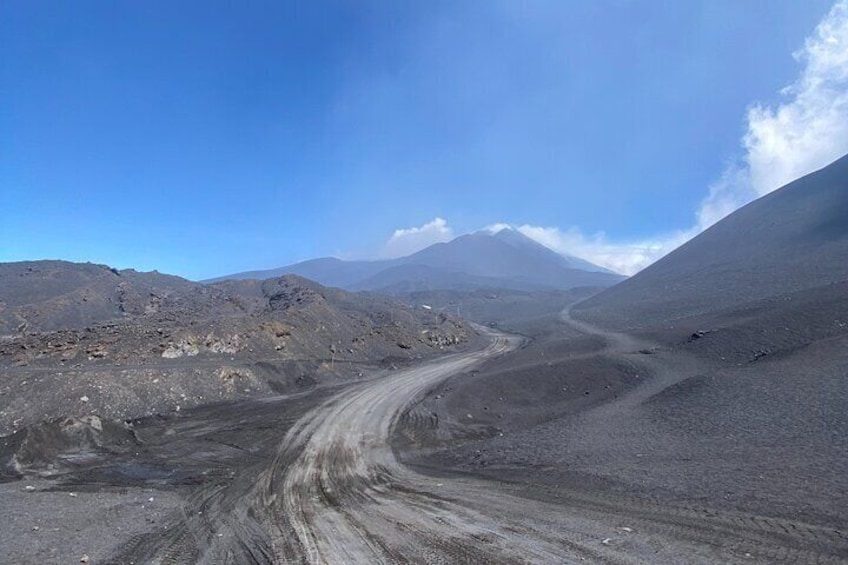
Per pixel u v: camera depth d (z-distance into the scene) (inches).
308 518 597.0
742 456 685.3
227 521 590.6
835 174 5359.3
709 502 528.7
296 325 2363.4
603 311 4357.8
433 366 2386.8
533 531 498.0
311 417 1296.8
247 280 4512.8
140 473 823.7
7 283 2965.1
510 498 629.0
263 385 1651.1
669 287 4439.0
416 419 1312.7
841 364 1019.3
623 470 690.2
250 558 471.8
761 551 398.6
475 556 445.7
